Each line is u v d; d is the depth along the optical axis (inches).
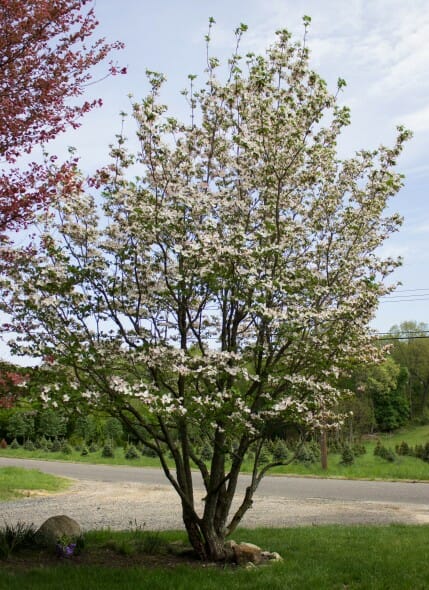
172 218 259.1
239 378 264.2
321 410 296.8
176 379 285.4
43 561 272.4
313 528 413.1
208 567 270.4
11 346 254.7
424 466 1091.9
